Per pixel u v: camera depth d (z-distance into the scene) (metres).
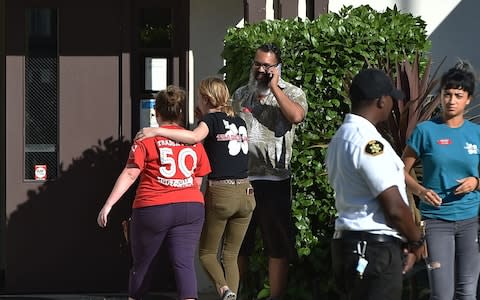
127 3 34.06
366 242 18.33
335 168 18.77
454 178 23.06
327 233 27.64
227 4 34.09
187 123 34.09
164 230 24.72
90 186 34.19
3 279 34.75
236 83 28.75
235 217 26.34
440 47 34.34
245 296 28.94
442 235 23.11
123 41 34.12
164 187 24.56
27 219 33.97
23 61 33.84
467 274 23.34
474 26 34.28
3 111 34.44
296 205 27.55
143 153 24.50
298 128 27.66
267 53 25.89
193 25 34.09
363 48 27.72
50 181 34.03
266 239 26.97
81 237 34.16
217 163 25.88
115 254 34.25
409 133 26.72
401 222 18.03
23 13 33.78
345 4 34.28
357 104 18.67
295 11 31.02
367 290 18.47
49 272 34.09
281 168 26.59
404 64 27.31
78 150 34.16
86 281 34.22
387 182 17.89
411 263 18.83
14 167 33.91
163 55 34.34
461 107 23.08
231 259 26.53
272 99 26.44
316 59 27.53
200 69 34.19
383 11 32.72
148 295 33.47
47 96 34.06
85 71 34.09
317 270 27.58
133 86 34.31
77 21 34.03
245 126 26.45
